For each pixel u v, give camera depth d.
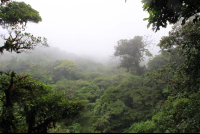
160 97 11.07
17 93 5.38
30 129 4.87
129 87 13.18
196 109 5.77
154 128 6.69
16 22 6.11
